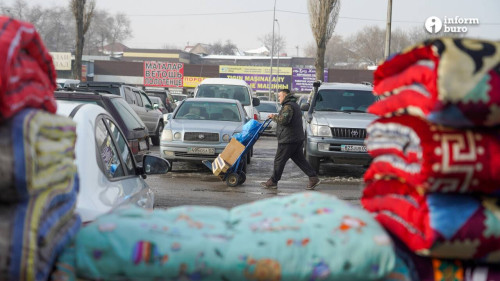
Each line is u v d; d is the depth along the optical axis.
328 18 31.50
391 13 24.52
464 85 1.72
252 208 2.12
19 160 1.68
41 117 1.88
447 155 1.81
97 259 1.82
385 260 1.83
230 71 62.03
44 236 1.79
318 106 13.22
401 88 2.03
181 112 13.43
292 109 10.40
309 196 2.16
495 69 1.74
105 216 1.97
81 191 3.24
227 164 10.71
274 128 26.08
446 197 1.90
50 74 2.17
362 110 13.05
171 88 61.91
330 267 1.81
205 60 108.81
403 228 2.01
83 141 3.68
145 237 1.81
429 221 1.87
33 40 1.95
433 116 1.78
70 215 2.20
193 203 8.89
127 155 4.87
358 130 11.87
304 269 1.80
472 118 1.77
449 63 1.73
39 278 1.76
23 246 1.70
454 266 2.00
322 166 14.53
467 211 1.87
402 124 2.00
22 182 1.68
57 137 2.05
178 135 12.21
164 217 1.98
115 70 62.00
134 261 1.79
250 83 61.78
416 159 1.88
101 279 1.83
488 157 1.81
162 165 4.98
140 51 109.12
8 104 1.67
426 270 2.00
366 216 1.97
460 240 1.86
